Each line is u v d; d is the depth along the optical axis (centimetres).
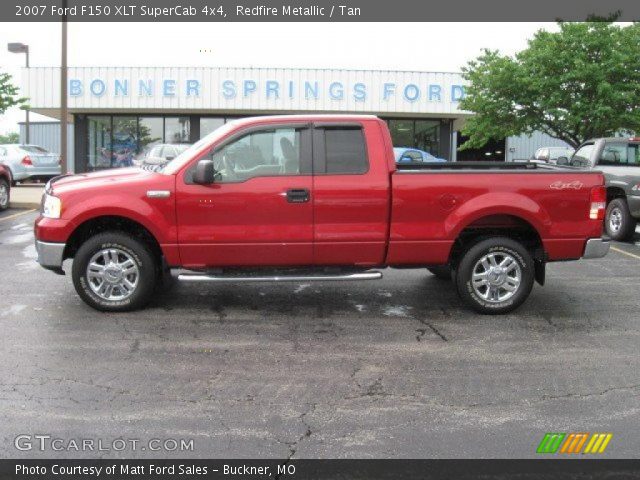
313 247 679
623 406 473
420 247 685
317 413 455
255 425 436
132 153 2903
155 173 684
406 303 753
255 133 678
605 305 756
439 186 680
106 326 647
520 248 697
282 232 674
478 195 684
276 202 670
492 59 1941
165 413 452
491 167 787
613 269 970
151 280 689
